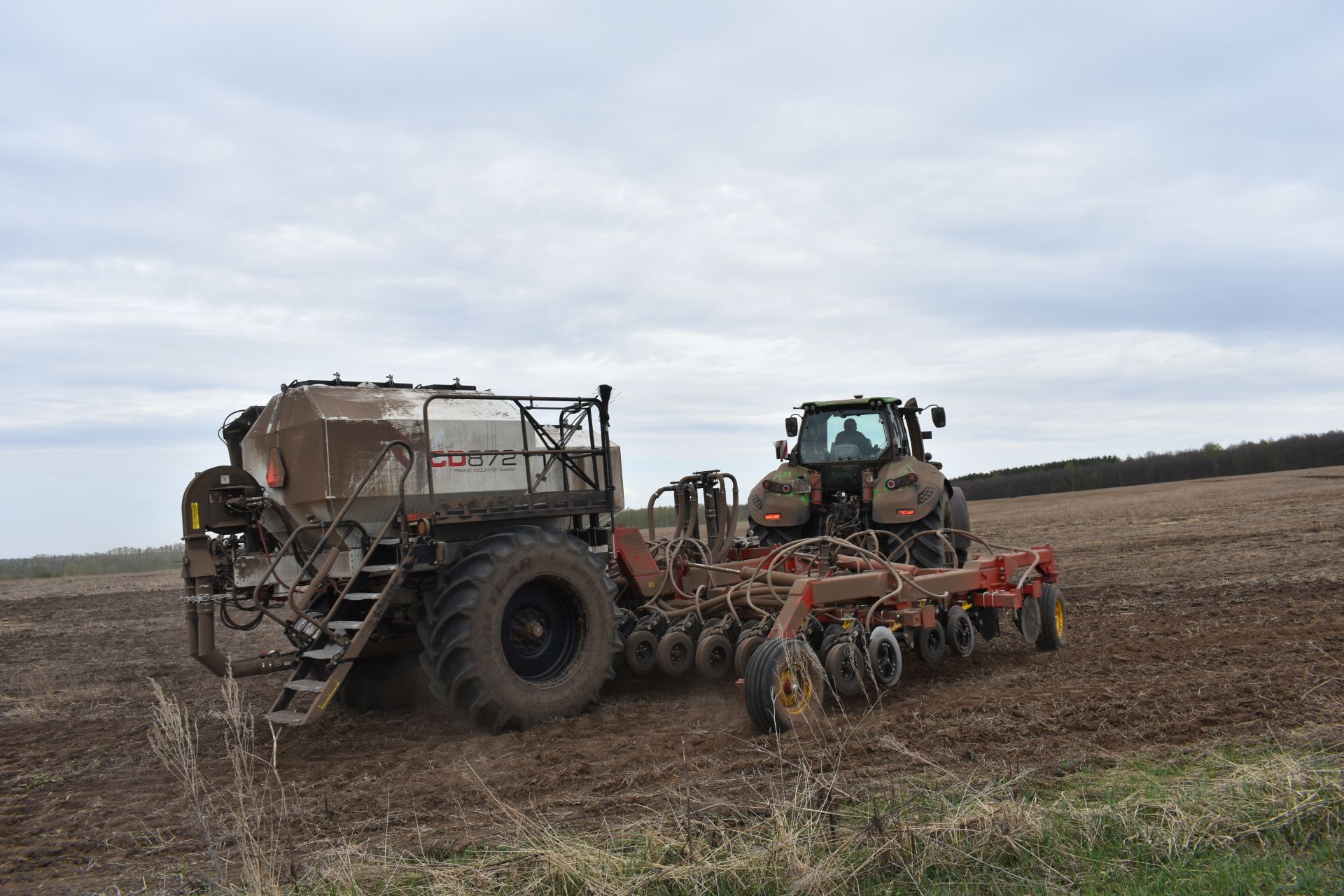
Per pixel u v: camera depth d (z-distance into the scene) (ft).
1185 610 29.76
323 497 19.25
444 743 18.57
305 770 16.89
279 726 20.74
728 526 26.71
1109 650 24.32
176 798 15.47
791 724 17.30
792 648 17.71
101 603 52.03
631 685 23.35
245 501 19.66
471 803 14.20
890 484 27.86
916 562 27.84
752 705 17.25
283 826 13.57
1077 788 12.98
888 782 13.53
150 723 21.50
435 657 18.90
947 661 24.48
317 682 17.89
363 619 19.65
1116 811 11.68
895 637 21.25
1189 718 16.49
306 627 19.74
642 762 15.93
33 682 27.55
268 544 21.17
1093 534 59.72
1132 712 17.15
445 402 21.39
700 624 22.85
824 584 19.38
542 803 13.89
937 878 10.37
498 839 12.31
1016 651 25.61
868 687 20.56
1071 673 21.75
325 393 20.07
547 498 21.59
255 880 10.78
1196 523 61.87
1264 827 11.05
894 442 30.35
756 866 10.50
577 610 20.54
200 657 18.81
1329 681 18.40
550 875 10.70
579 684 20.10
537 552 19.69
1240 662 20.98
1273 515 62.90
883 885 10.20
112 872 12.22
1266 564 39.29
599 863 10.77
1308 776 12.19
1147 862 10.47
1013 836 11.01
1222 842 10.80
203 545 19.13
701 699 21.26
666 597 24.66
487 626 18.71
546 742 17.93
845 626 20.08
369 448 19.70
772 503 30.07
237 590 20.07
